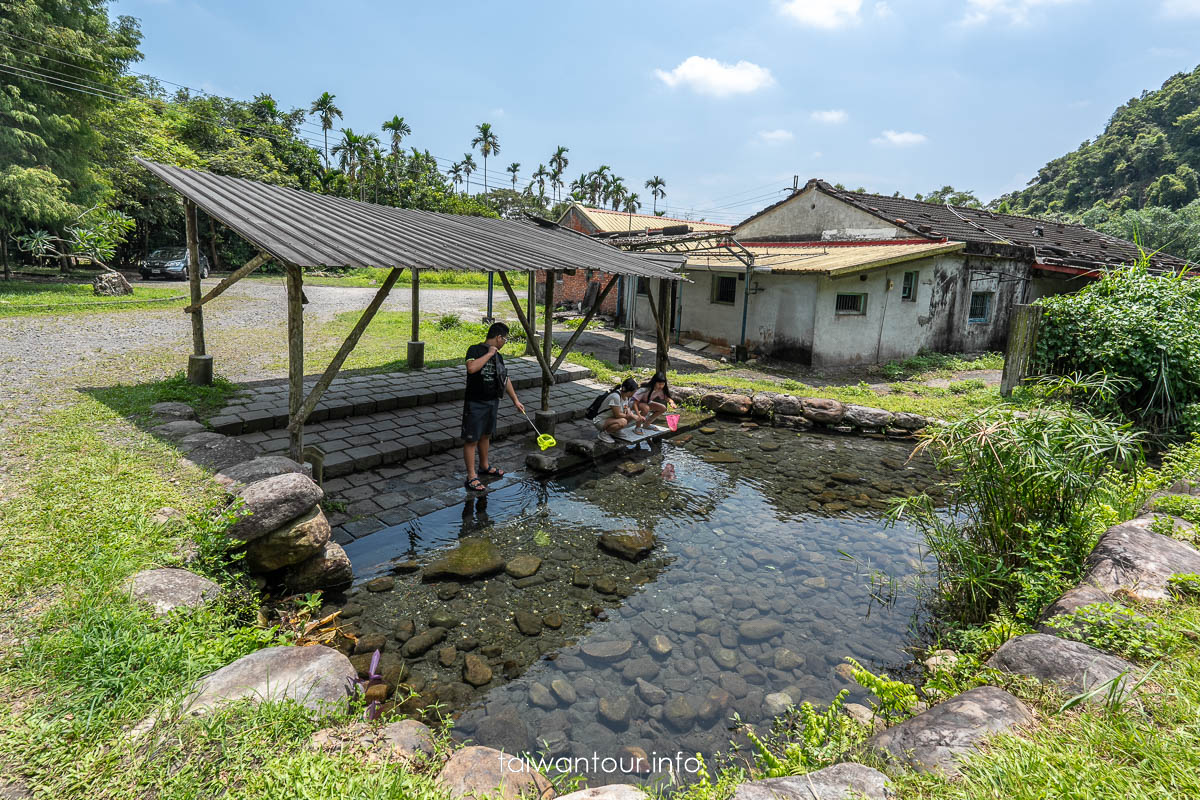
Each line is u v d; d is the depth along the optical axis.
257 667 2.51
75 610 2.72
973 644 3.49
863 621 4.12
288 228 5.55
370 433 6.94
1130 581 3.09
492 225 9.15
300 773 1.92
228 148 30.75
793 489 6.66
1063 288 16.94
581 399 9.34
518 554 4.82
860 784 2.00
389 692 3.18
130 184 24.03
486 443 6.23
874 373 13.15
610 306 20.22
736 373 12.62
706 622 4.02
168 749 2.01
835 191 16.59
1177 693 2.22
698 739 2.96
